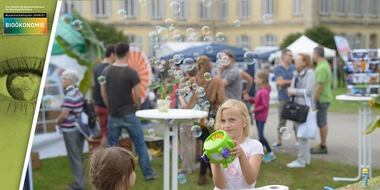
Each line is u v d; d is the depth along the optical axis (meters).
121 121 5.11
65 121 4.84
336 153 6.60
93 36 7.33
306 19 31.44
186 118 3.97
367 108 4.93
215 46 8.69
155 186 5.16
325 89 6.34
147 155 5.36
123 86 5.03
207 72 4.82
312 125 5.59
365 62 5.02
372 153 5.46
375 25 36.84
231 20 34.28
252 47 33.75
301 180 5.26
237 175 2.47
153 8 32.47
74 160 4.90
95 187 1.94
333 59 20.39
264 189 2.02
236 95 5.51
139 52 7.84
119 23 31.77
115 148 2.02
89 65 7.23
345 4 34.47
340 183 5.14
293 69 6.70
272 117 11.09
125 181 1.95
